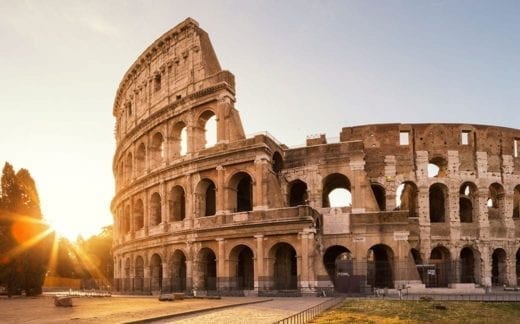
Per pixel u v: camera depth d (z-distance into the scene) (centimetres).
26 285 7394
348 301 5247
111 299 6438
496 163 8175
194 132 7631
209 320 3381
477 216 7944
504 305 4784
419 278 6831
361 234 7062
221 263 6881
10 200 7544
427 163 7919
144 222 8412
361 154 7288
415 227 7725
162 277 7750
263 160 6794
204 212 7444
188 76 7931
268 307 4494
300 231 6356
